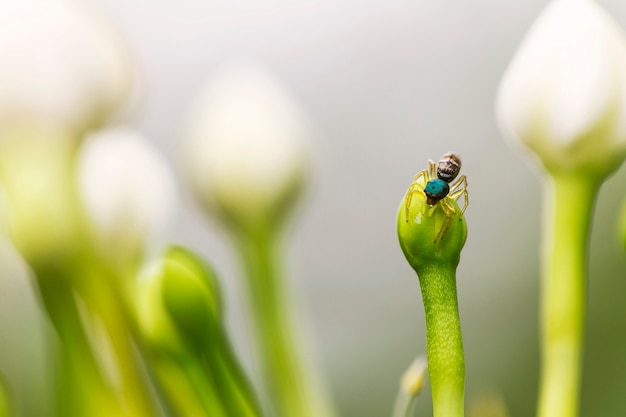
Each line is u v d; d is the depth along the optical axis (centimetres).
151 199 23
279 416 23
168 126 46
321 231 47
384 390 43
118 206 22
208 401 21
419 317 44
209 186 23
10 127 21
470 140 49
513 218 46
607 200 41
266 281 23
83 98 21
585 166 22
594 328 40
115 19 22
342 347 44
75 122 21
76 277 21
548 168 22
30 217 21
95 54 21
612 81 22
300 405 23
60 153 21
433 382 20
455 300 20
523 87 22
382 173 49
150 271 21
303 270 46
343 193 48
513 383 43
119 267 22
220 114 24
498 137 48
